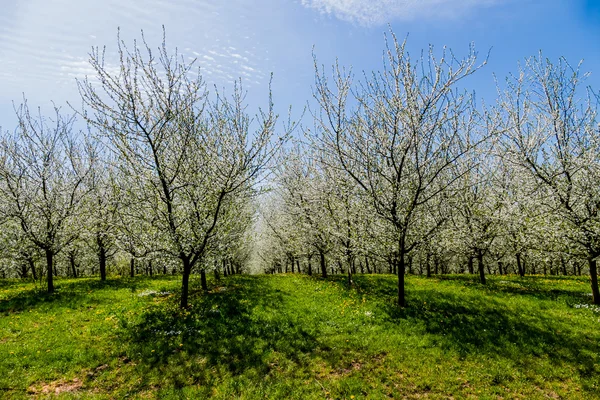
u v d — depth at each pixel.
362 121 16.09
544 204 17.22
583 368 9.56
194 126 15.73
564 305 15.56
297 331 12.71
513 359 10.25
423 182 16.17
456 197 21.20
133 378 9.32
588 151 15.89
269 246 46.53
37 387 8.78
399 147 15.75
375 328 12.85
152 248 14.70
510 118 17.72
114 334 12.29
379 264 45.41
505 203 20.45
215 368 9.90
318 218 25.06
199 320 13.76
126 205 15.04
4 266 21.03
